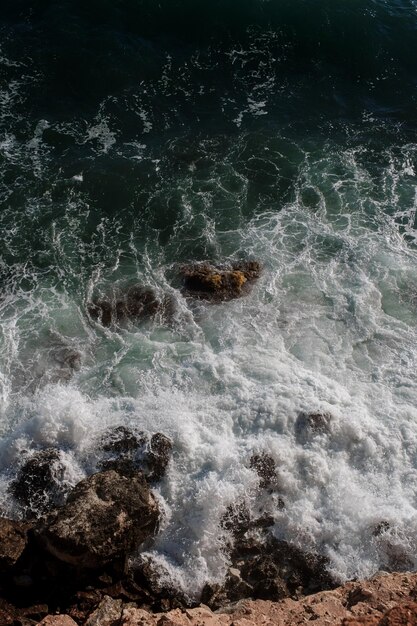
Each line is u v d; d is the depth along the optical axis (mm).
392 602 11852
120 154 22266
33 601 12188
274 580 12742
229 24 26500
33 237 19484
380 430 14922
